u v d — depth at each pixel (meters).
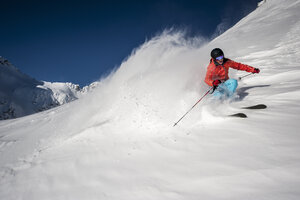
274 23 19.27
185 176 1.71
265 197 1.22
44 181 2.27
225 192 1.38
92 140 3.16
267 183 1.35
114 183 1.87
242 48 10.92
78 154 2.73
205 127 2.68
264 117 2.54
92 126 3.79
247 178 1.46
